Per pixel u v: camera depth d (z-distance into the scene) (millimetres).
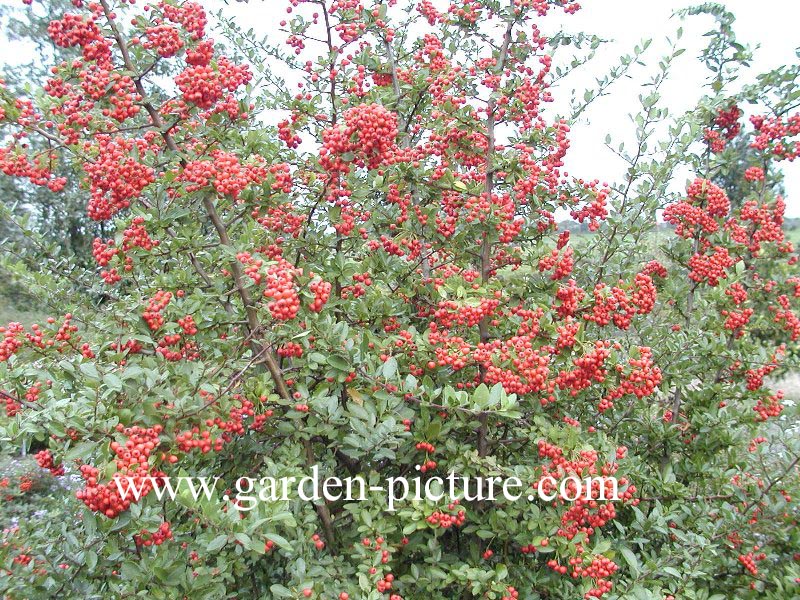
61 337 3770
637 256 5652
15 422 3295
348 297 4051
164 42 3141
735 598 3879
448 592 4098
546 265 4043
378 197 4895
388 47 5148
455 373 4418
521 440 4180
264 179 3590
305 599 2998
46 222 10352
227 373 3443
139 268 4012
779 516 4098
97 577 3871
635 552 4402
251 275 3086
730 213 5746
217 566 3291
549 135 4375
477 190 4082
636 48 4598
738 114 5367
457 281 3955
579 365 3543
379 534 3363
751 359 4844
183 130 3697
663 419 5137
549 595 3939
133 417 2797
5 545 3857
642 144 4945
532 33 4410
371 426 3252
